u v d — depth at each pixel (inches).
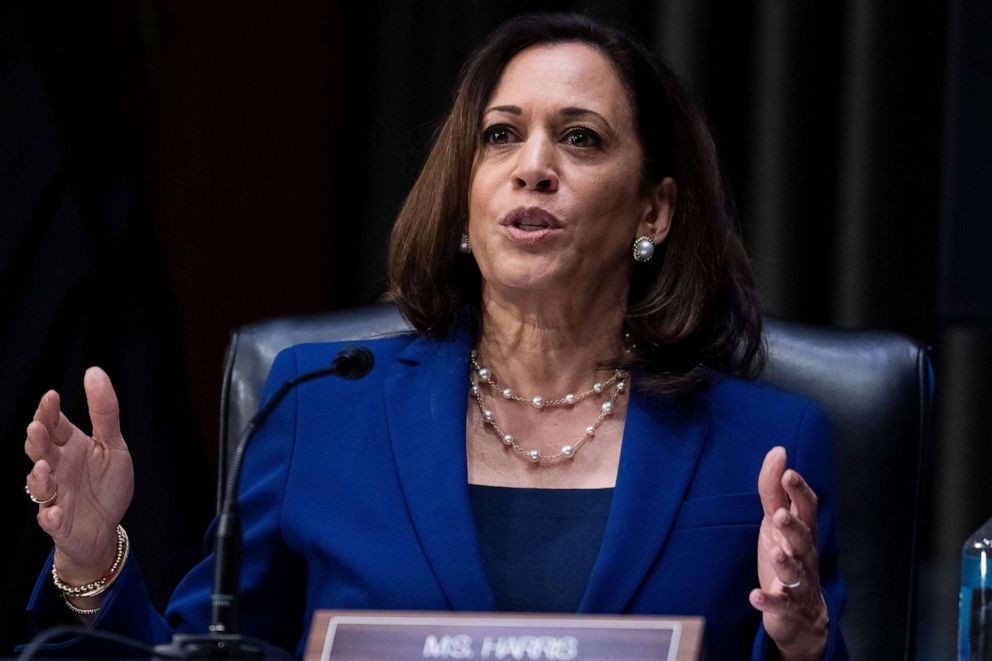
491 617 247.0
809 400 377.4
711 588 333.1
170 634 323.3
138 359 457.7
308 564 346.6
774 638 299.4
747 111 561.6
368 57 599.5
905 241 549.3
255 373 402.9
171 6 601.6
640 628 242.7
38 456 293.4
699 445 349.4
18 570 438.6
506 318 358.6
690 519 339.0
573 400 356.8
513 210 340.8
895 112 548.7
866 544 383.6
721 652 332.2
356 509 341.7
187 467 461.7
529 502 345.1
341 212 609.3
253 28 614.5
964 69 430.9
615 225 350.3
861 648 378.9
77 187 455.8
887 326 550.9
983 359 557.9
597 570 327.6
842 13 553.9
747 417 358.6
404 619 248.8
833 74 555.5
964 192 430.0
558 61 354.0
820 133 555.5
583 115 347.6
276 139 619.2
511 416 357.1
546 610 331.6
